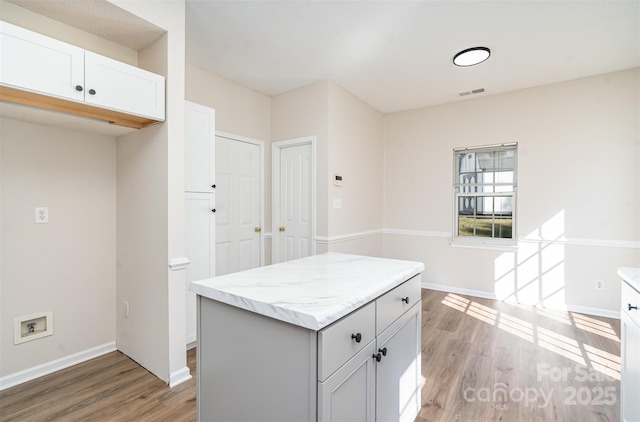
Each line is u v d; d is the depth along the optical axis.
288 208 3.88
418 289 1.71
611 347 2.57
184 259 2.07
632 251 3.17
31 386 1.98
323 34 2.58
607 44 2.68
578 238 3.40
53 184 2.15
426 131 4.36
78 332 2.28
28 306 2.05
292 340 1.01
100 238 2.39
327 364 0.96
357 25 2.44
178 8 2.08
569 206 3.45
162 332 2.05
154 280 2.10
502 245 3.86
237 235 3.53
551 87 3.54
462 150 4.15
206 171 2.56
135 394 1.91
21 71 1.48
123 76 1.82
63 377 2.08
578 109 3.40
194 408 1.79
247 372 1.14
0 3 1.72
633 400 1.32
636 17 2.29
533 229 3.64
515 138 3.73
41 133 2.09
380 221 4.60
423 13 2.29
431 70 3.22
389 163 4.66
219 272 3.31
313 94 3.57
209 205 2.58
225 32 2.54
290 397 1.02
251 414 1.13
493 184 3.95
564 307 3.48
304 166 3.73
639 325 1.25
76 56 1.65
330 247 3.49
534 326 3.02
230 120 3.46
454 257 4.16
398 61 3.02
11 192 1.98
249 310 1.10
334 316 0.97
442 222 4.25
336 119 3.59
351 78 3.43
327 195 3.47
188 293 2.45
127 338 2.36
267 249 3.91
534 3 2.15
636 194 3.15
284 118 3.84
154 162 2.10
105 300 2.42
